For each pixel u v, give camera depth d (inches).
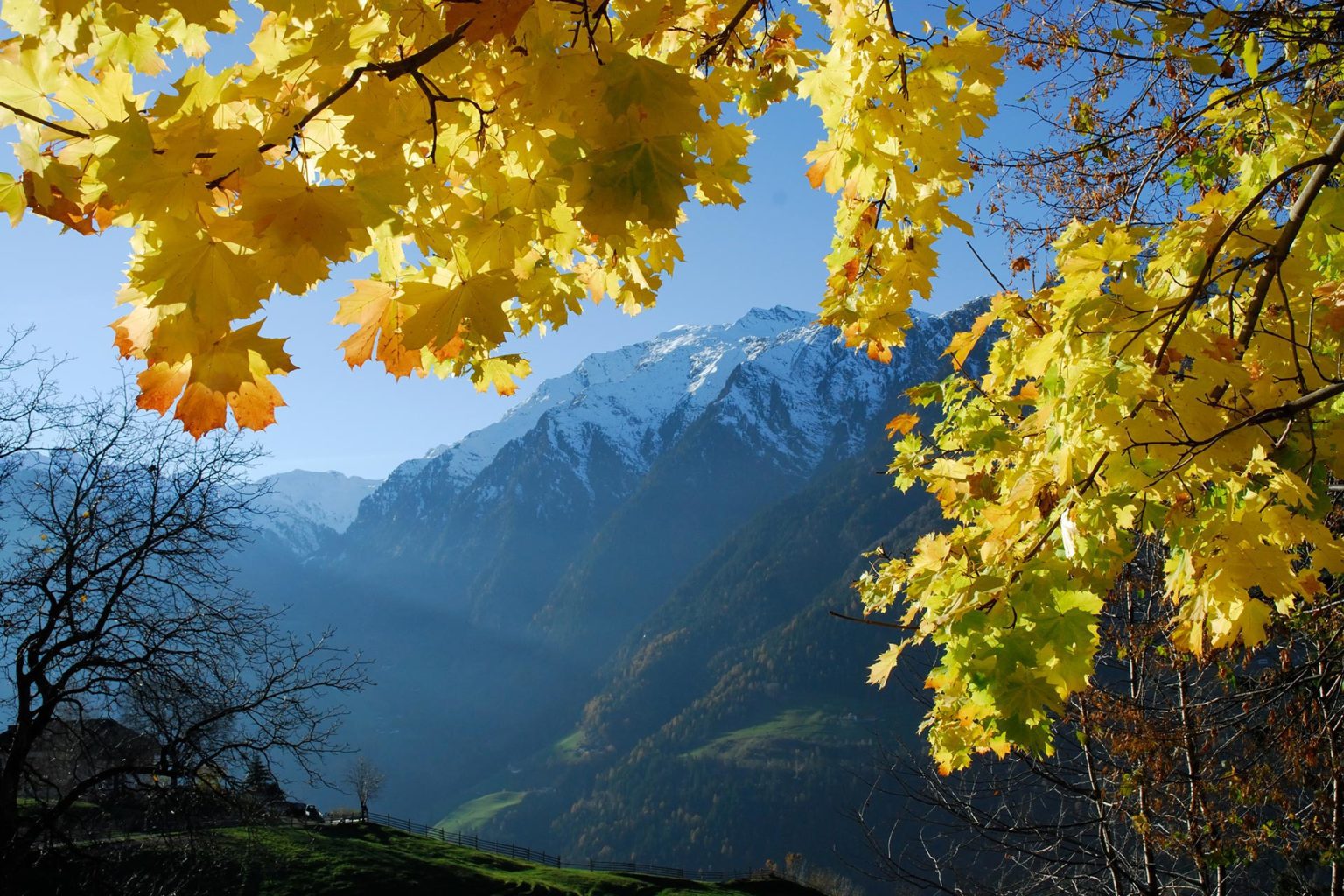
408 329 55.7
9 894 396.2
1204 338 77.4
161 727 437.1
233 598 486.0
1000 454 112.4
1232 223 76.5
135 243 56.4
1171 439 75.5
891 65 82.7
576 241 73.7
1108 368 75.7
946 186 93.0
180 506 456.4
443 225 56.8
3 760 437.4
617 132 52.5
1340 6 110.5
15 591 423.8
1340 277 99.1
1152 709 234.5
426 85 55.4
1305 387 81.1
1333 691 196.1
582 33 58.8
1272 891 236.7
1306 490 74.9
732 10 80.5
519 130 58.2
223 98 51.9
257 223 47.4
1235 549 77.7
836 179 92.7
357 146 53.8
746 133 67.9
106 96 53.2
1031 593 74.8
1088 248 78.2
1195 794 227.9
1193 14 114.0
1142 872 274.8
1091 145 168.4
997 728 81.8
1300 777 207.3
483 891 1109.7
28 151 51.4
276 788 494.9
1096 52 161.0
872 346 103.2
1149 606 229.8
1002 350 117.3
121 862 446.6
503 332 55.9
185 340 49.3
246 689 478.6
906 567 133.5
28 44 51.1
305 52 53.4
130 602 440.5
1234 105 124.4
